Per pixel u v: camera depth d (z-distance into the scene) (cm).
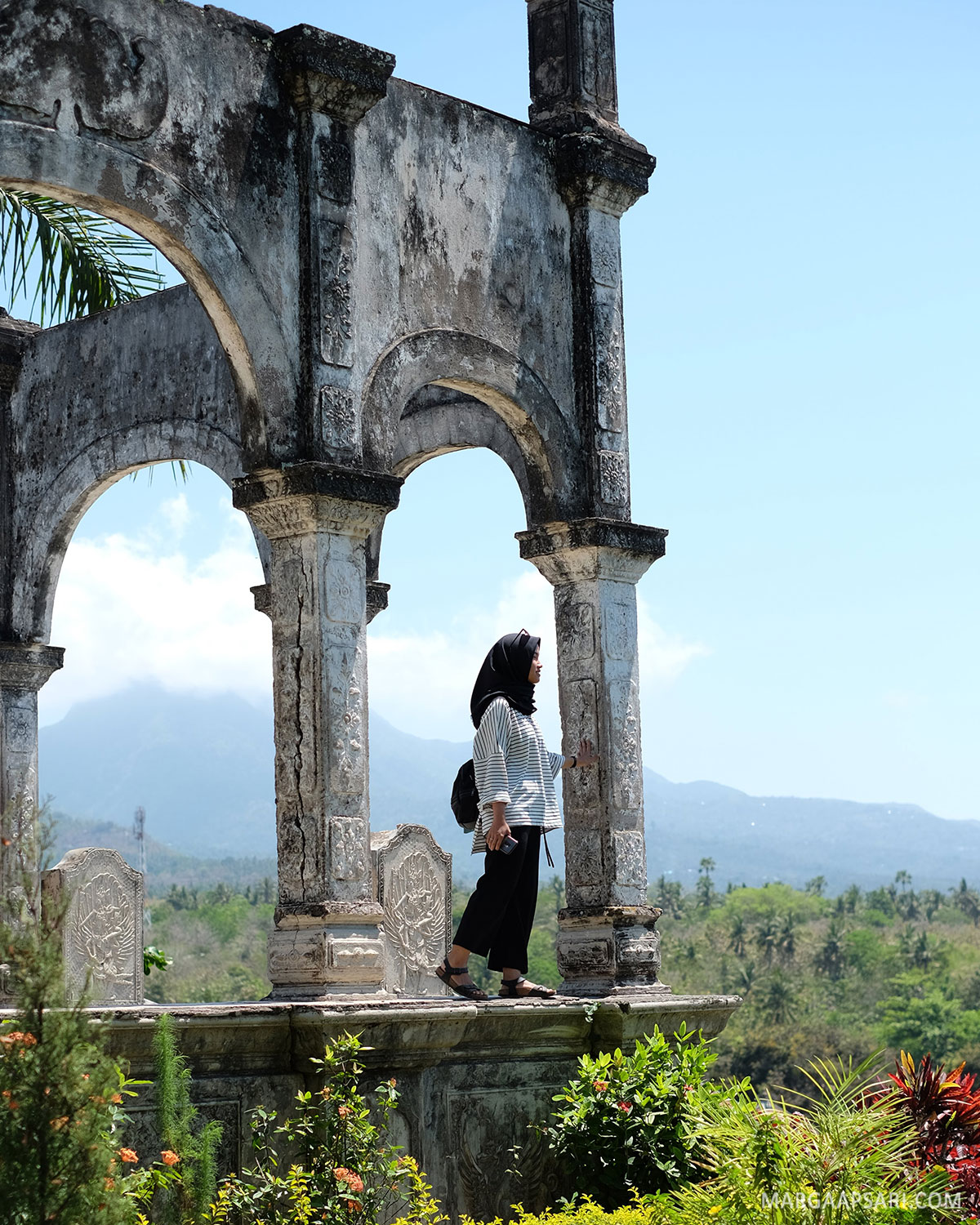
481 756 812
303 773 787
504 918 832
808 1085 8069
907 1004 9488
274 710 802
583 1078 814
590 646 952
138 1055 640
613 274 1004
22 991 518
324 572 794
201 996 6750
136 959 1339
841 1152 693
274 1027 694
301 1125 674
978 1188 758
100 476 1220
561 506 958
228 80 800
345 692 795
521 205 959
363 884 788
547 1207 802
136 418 1208
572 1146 799
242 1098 687
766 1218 670
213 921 9838
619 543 957
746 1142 702
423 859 1297
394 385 862
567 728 957
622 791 943
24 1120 501
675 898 14500
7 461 1266
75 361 1249
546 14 1018
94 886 1309
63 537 1237
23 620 1213
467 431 1153
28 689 1205
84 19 743
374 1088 724
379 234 863
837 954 11119
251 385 809
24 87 719
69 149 732
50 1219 495
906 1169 723
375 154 867
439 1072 771
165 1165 608
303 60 816
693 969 10700
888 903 14800
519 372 943
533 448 962
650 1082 816
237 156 801
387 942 1251
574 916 928
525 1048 822
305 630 793
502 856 805
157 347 1202
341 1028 701
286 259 819
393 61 848
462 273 914
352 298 838
